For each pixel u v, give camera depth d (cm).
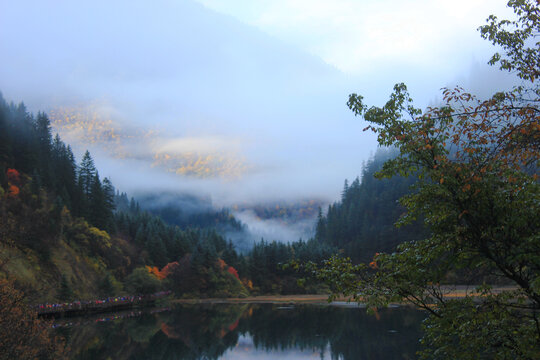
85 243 8675
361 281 866
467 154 757
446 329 791
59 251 7312
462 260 779
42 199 8144
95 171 11962
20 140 10256
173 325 5453
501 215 744
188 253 12506
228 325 5481
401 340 3900
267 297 11231
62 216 8381
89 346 3850
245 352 3778
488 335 780
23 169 9825
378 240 13150
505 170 730
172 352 3775
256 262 12606
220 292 11075
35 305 4888
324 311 6881
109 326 5166
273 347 3972
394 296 812
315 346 3919
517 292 789
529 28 752
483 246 746
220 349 3912
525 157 670
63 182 10538
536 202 713
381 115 856
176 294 11062
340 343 3966
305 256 12400
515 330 766
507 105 693
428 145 762
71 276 6925
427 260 757
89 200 10869
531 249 698
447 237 767
